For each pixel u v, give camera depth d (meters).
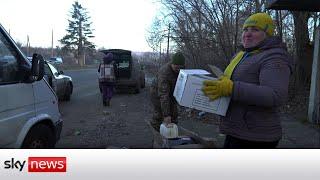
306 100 13.63
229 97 3.42
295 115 11.99
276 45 3.39
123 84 19.75
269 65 3.28
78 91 21.55
